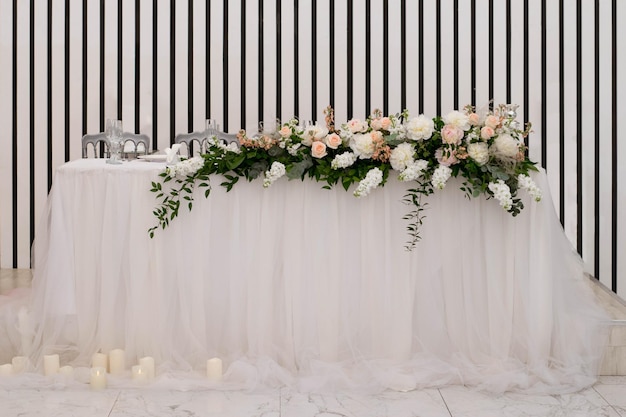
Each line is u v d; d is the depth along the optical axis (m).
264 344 3.97
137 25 6.40
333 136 3.85
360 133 3.96
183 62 6.41
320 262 3.96
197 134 5.20
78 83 6.39
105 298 4.00
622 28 6.33
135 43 6.40
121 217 3.98
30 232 6.43
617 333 4.12
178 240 3.95
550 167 6.45
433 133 3.91
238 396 3.75
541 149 6.46
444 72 6.46
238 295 3.98
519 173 3.86
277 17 6.41
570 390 3.83
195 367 4.01
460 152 3.76
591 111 6.39
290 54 6.43
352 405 3.64
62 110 6.40
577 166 6.43
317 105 6.46
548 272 3.98
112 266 4.00
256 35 6.42
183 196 3.94
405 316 3.96
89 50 6.39
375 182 3.79
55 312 4.04
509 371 3.89
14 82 6.38
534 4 6.40
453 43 6.45
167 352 3.99
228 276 3.99
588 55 6.37
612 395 3.79
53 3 6.36
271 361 3.91
